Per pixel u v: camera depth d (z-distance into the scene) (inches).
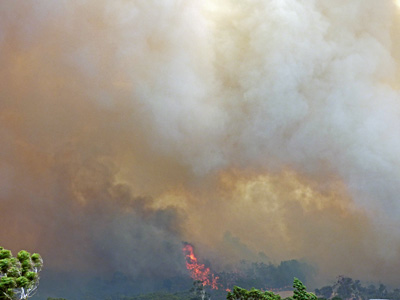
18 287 2501.2
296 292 3683.6
